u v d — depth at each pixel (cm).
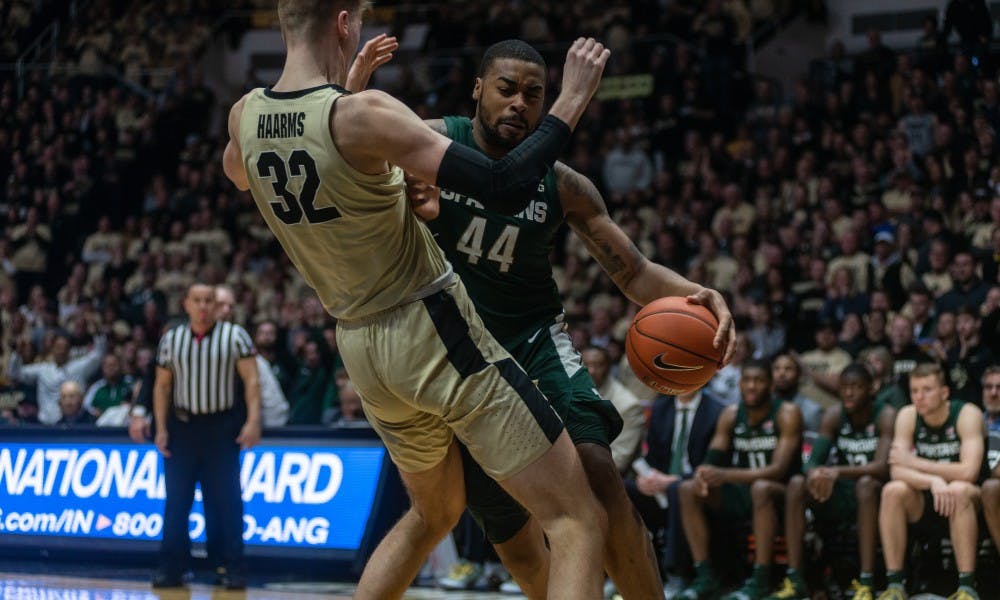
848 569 699
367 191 306
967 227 1091
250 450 805
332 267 321
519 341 372
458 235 367
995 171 1128
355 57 340
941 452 662
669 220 1279
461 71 1597
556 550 321
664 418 765
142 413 789
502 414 321
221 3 1895
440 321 321
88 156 1683
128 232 1549
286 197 314
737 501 708
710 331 363
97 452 855
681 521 714
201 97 1722
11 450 894
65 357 1188
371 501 753
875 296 979
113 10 1886
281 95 313
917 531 665
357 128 300
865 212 1136
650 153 1413
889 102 1343
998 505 634
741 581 719
